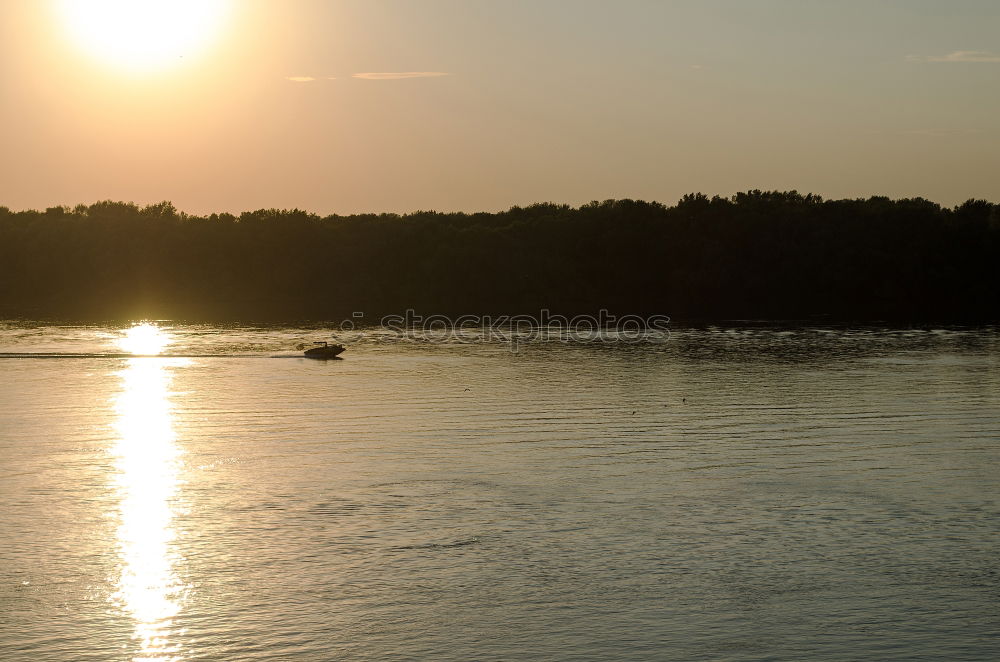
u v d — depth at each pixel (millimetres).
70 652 23688
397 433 46812
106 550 29750
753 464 40219
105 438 45250
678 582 27578
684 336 102875
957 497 35375
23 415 51500
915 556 29469
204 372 70875
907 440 45062
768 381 65688
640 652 23781
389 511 33594
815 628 24922
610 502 34719
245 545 30250
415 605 26125
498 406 55031
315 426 48594
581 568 28500
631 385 63938
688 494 35750
